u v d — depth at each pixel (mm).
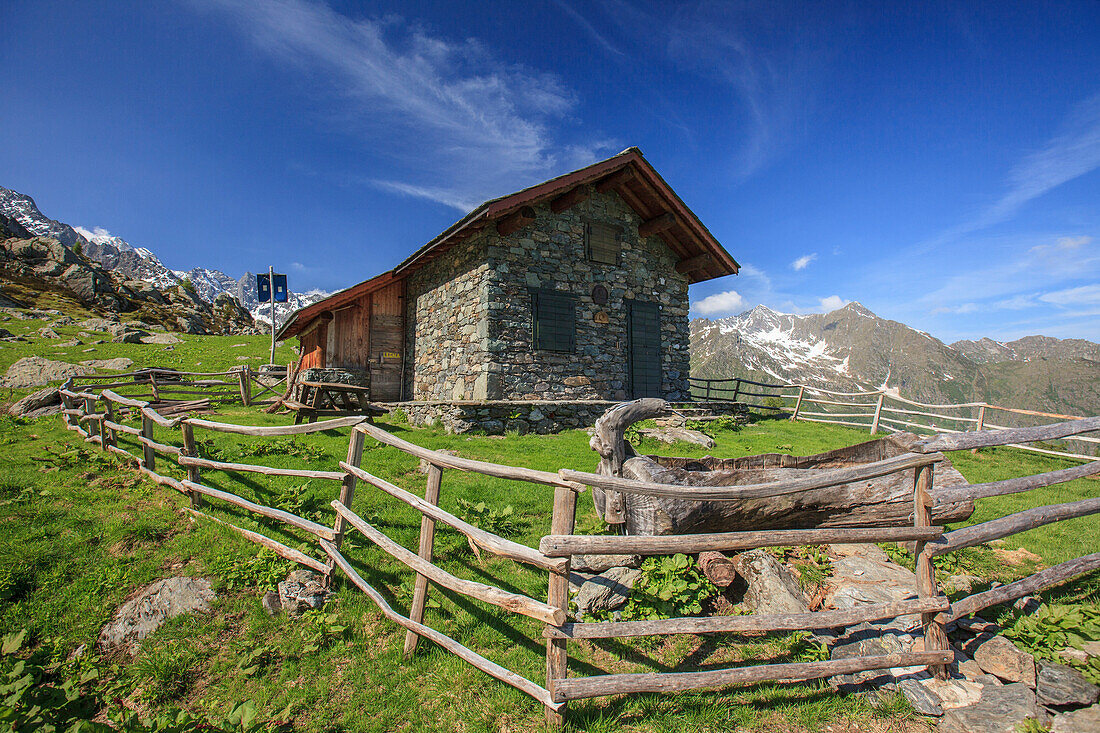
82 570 4824
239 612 4387
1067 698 3502
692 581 4641
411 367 17797
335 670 3848
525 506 6688
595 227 15086
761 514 5004
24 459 7719
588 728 3340
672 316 16672
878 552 5480
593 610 4395
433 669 3865
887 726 3510
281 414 12875
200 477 6590
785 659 4094
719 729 3418
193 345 28891
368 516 5980
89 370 18734
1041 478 4555
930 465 4105
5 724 3129
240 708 3285
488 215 12352
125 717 3312
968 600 4102
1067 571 4660
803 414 18031
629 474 5156
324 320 17500
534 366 13625
